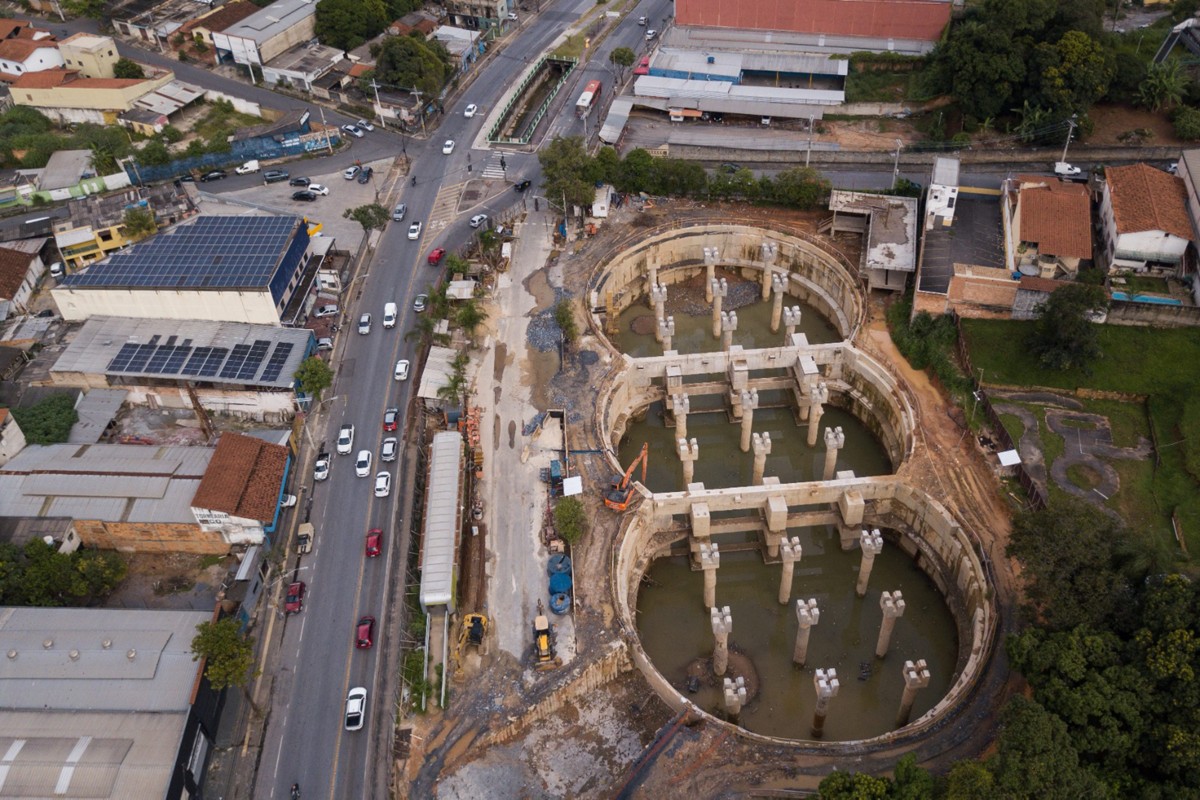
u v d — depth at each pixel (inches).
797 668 4571.9
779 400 5925.2
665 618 4847.4
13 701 3860.7
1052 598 3769.7
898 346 5575.8
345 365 5590.6
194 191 6766.7
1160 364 5027.1
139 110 7677.2
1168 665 3422.7
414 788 3791.8
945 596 4739.2
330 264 6141.7
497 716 3998.5
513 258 6314.0
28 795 3560.5
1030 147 6697.8
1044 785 3211.1
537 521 4749.0
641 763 3777.1
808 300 6535.4
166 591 4522.6
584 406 5319.9
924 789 3326.8
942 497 4741.6
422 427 5206.7
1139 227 5344.5
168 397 5378.9
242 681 3868.1
